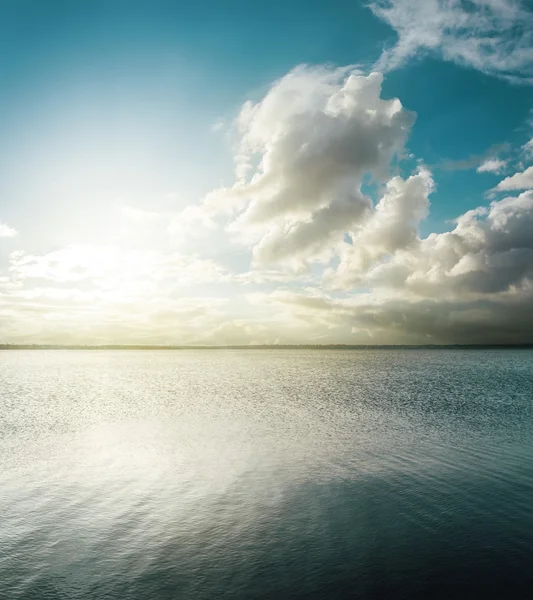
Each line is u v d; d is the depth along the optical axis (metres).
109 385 78.62
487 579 11.41
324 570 12.00
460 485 19.11
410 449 26.16
